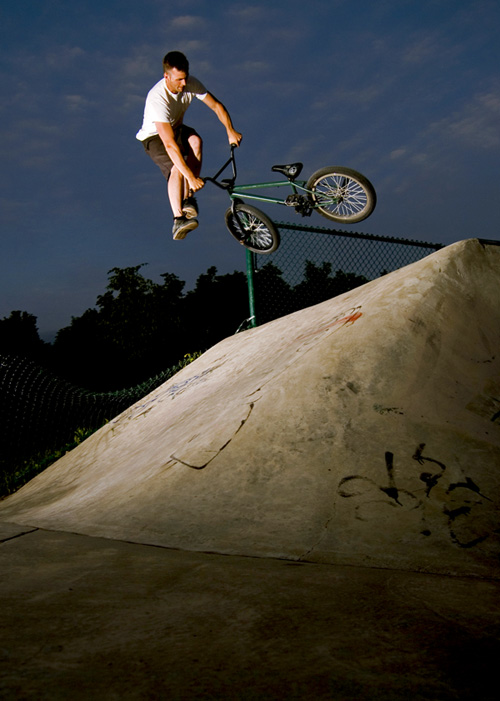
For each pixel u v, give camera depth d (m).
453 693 0.87
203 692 0.87
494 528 1.72
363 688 0.89
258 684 0.90
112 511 2.25
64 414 6.67
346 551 1.67
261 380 2.94
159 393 4.88
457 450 2.06
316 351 2.66
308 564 1.60
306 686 0.89
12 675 0.92
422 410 2.26
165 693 0.87
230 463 2.27
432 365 2.45
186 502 2.13
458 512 1.80
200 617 1.19
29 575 1.52
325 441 2.21
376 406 2.31
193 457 2.40
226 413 2.67
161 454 2.71
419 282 2.82
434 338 2.57
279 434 2.32
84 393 6.93
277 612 1.21
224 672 0.94
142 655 1.01
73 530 2.13
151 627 1.14
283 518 1.90
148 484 2.36
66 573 1.53
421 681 0.91
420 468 2.00
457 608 1.22
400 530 1.75
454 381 2.39
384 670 0.94
